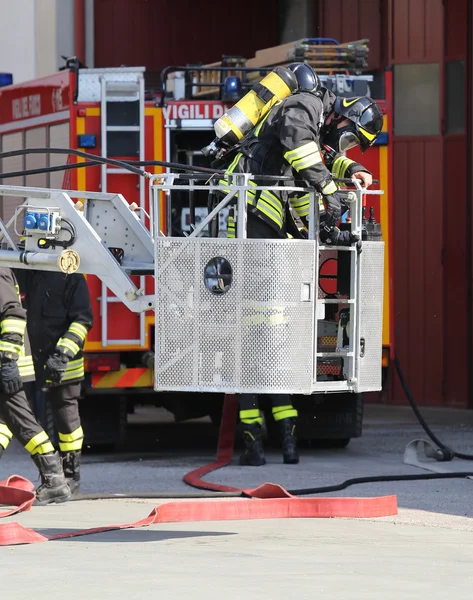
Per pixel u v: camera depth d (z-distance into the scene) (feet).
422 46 106.52
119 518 50.55
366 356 43.19
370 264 43.21
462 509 53.21
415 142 106.73
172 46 124.36
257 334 40.68
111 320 72.64
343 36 110.52
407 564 39.17
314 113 43.80
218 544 43.34
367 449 77.41
